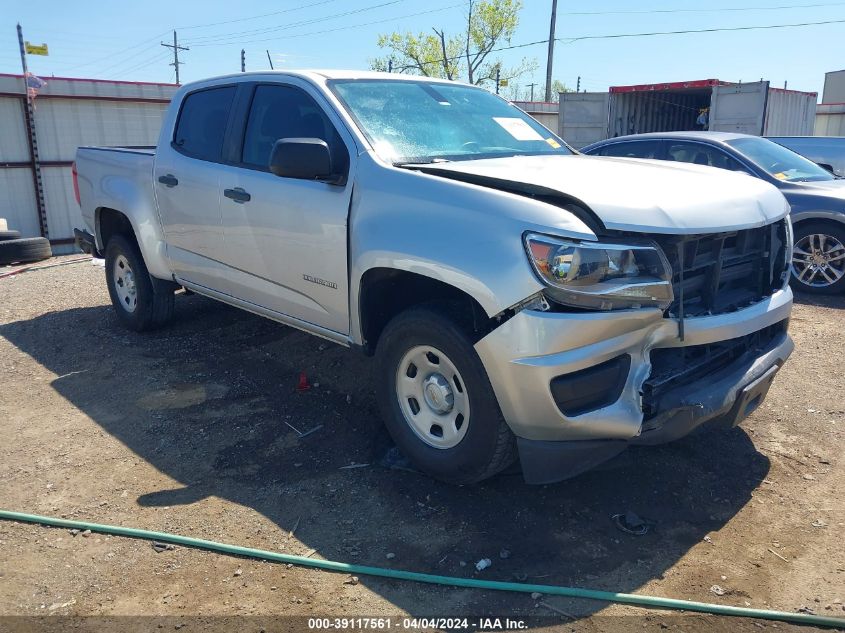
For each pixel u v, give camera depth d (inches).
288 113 170.2
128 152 232.1
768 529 128.0
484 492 140.0
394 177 139.5
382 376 144.9
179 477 148.6
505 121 184.4
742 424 170.2
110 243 241.6
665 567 117.3
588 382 117.6
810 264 301.7
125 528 129.0
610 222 117.2
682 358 132.3
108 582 115.0
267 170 171.5
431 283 136.6
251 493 141.8
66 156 511.8
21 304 295.6
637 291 117.6
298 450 159.2
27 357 225.3
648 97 709.9
